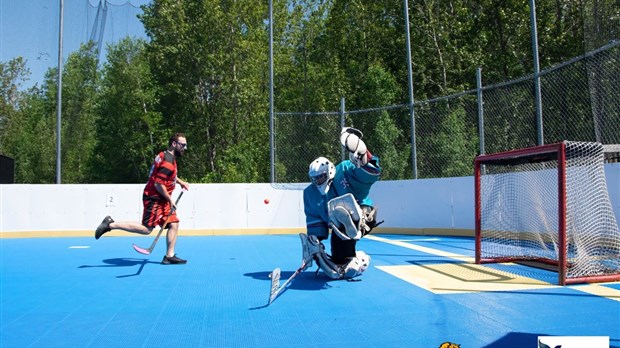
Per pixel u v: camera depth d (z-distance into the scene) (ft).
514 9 63.67
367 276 15.79
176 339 9.02
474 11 69.77
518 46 62.85
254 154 67.92
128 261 20.40
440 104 36.42
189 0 86.63
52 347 8.59
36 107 113.29
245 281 15.17
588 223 16.80
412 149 34.35
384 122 40.24
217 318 10.50
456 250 23.32
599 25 21.42
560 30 57.57
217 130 88.74
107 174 102.94
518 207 22.93
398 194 34.60
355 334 9.20
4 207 34.12
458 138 34.63
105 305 11.87
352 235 13.84
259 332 9.41
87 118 96.99
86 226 34.94
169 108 99.04
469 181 30.50
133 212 35.53
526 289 13.34
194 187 35.83
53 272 17.33
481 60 66.23
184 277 16.01
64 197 34.83
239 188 36.40
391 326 9.72
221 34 83.46
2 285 14.71
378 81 70.28
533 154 16.14
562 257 13.97
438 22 69.21
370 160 13.80
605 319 10.04
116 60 100.01
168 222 19.16
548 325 9.65
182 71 88.74
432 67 71.87
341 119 37.32
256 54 83.61
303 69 85.61
